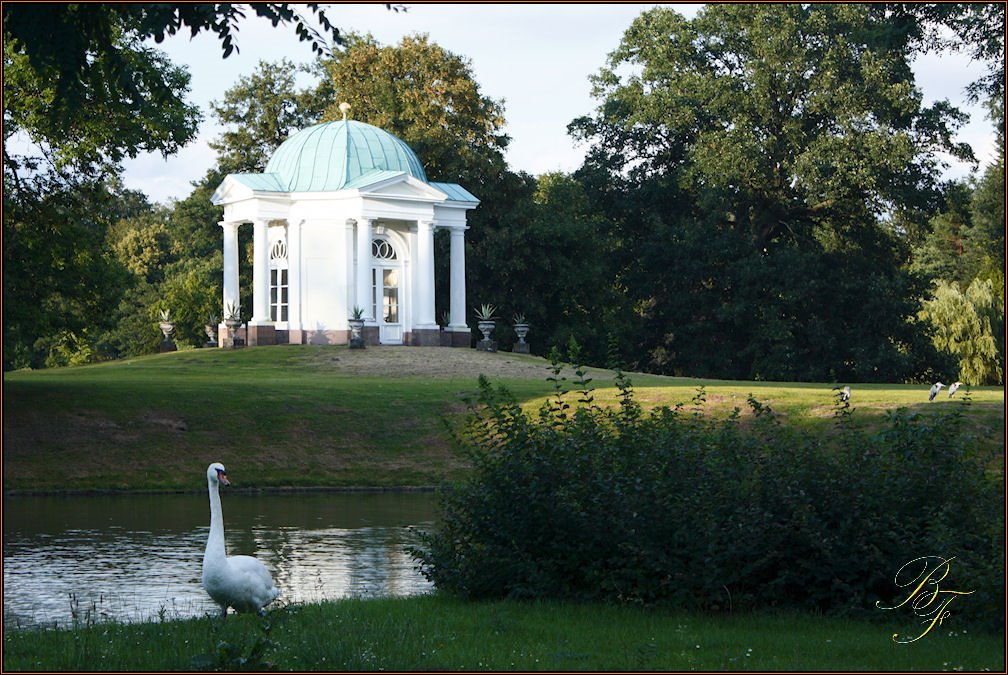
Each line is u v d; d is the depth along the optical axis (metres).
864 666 11.74
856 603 14.60
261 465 35.12
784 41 67.88
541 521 15.71
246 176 60.75
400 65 76.44
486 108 76.50
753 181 71.12
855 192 70.25
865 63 66.00
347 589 18.44
